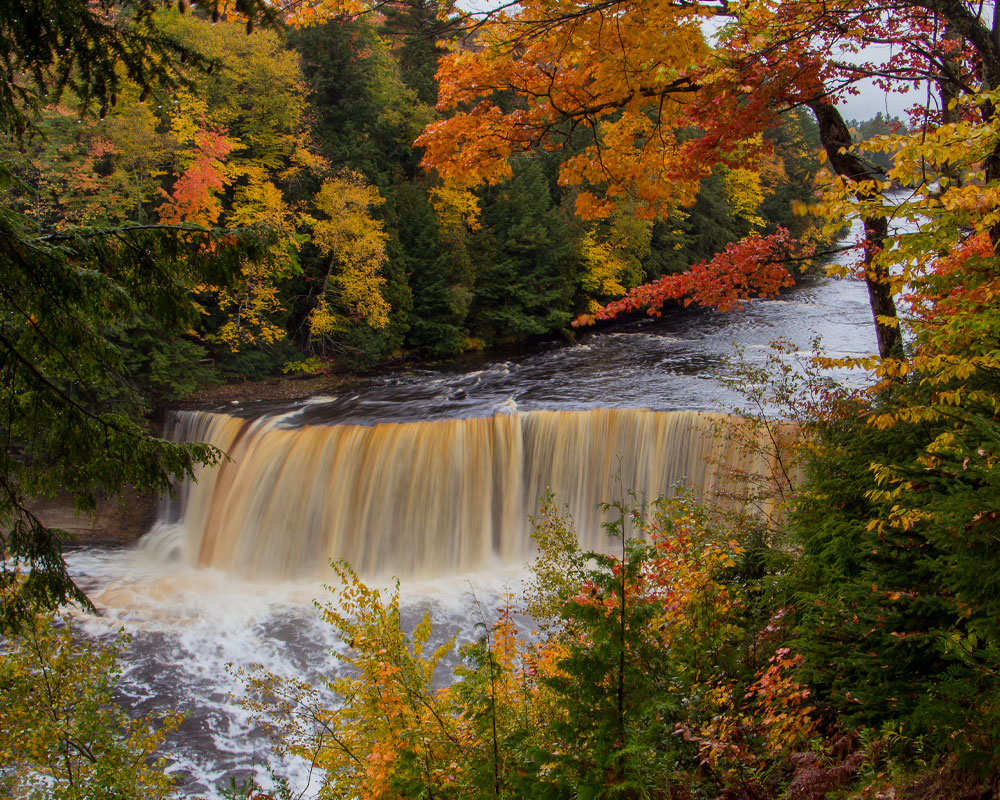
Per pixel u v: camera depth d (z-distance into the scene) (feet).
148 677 43.98
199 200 77.61
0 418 16.08
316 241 90.63
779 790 14.10
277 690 26.18
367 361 93.91
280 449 62.75
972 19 19.02
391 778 16.76
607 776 12.75
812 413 28.43
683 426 57.06
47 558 16.63
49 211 71.77
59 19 12.30
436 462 61.05
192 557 62.64
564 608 13.61
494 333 115.14
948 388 16.88
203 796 34.55
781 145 175.11
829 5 19.71
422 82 123.03
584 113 25.23
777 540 25.93
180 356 74.64
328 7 23.52
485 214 123.34
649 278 138.21
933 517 12.69
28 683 21.98
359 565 60.64
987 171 17.20
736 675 18.06
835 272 17.56
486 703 15.20
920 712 12.12
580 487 61.21
